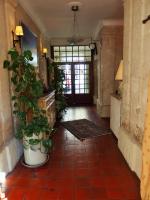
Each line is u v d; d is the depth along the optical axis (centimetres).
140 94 238
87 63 769
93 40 713
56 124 500
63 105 571
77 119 547
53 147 347
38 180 243
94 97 777
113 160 293
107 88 551
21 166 279
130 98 279
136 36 251
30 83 277
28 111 282
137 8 247
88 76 777
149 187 181
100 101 580
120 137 321
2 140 254
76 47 761
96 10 417
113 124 409
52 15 450
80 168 271
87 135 411
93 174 254
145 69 223
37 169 270
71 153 321
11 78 270
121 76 336
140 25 237
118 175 251
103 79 547
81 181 239
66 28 584
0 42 252
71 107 732
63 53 764
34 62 424
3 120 256
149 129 182
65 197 210
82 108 711
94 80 770
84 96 785
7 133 271
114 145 353
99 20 503
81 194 214
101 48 547
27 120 281
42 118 285
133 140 260
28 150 272
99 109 597
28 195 214
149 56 212
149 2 212
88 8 403
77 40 635
